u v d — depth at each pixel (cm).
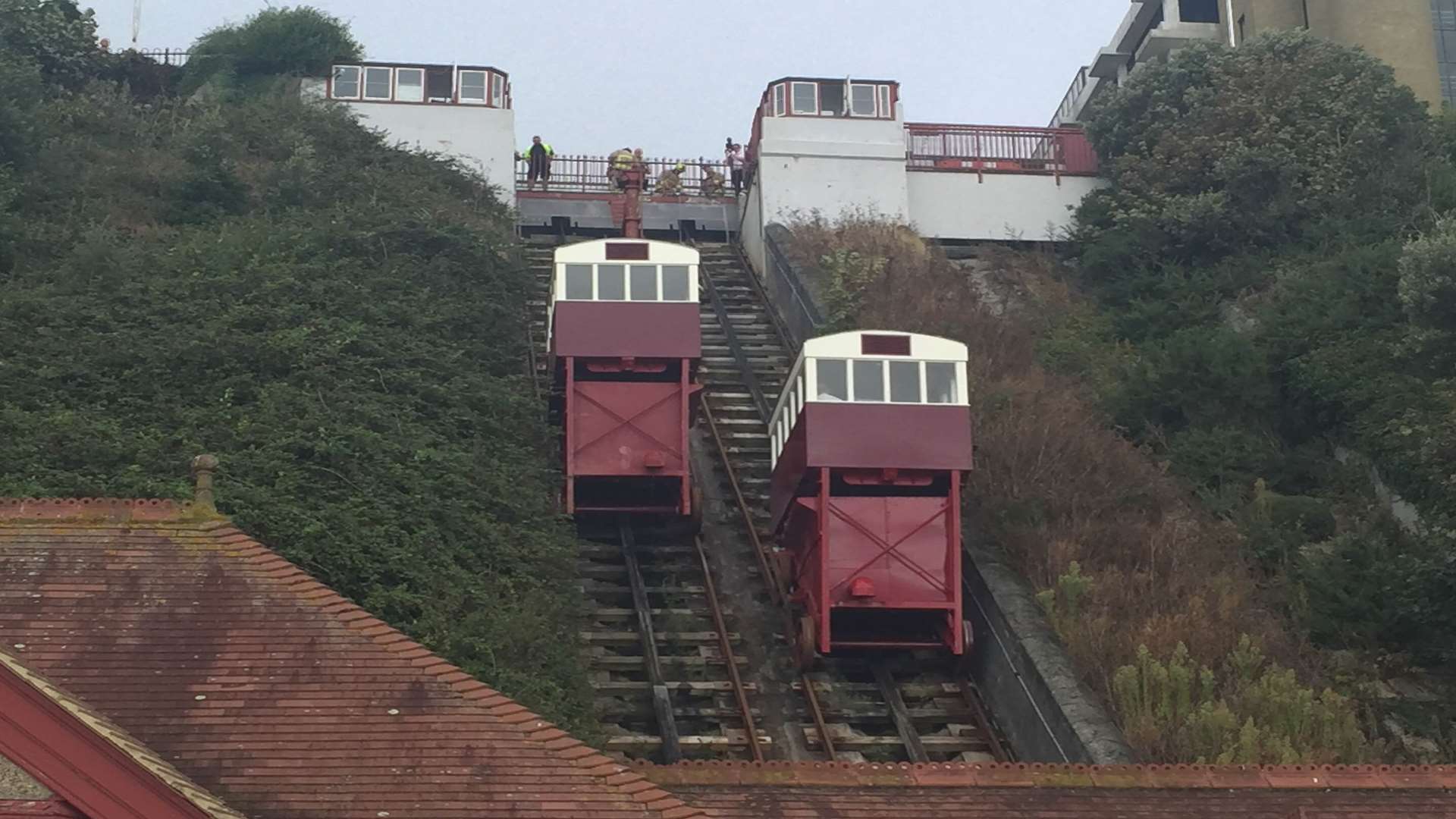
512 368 3011
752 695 2300
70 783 1029
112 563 1309
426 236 3200
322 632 1272
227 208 3462
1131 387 3047
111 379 2428
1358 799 1402
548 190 4331
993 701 2314
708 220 4275
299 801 1154
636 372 2641
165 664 1238
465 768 1188
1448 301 2734
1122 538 2480
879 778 1346
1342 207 3584
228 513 2002
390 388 2581
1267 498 2697
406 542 2102
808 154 3947
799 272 3528
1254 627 2325
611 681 2277
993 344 3219
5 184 3150
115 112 3841
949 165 4081
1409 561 2369
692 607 2522
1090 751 1980
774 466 2600
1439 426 2542
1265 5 4738
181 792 1048
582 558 2641
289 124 3819
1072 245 3950
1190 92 3900
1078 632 2212
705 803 1284
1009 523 2500
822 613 2269
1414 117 3791
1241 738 1917
